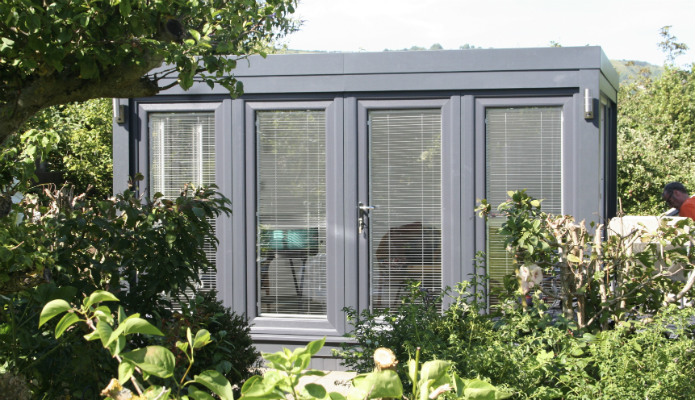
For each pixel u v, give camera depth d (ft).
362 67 21.80
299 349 5.67
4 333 11.94
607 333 12.06
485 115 21.63
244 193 22.56
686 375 11.54
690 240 13.97
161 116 22.91
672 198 24.50
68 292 10.98
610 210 28.22
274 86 22.15
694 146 63.67
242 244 22.58
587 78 20.93
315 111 22.35
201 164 22.79
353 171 22.03
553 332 12.23
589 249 17.46
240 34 13.58
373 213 22.17
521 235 13.91
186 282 14.99
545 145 21.43
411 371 5.83
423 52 21.53
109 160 48.88
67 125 43.70
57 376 12.29
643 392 11.08
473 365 11.52
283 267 22.58
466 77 21.39
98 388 12.32
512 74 21.22
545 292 14.33
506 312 13.85
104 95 12.05
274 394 5.61
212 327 15.48
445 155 21.74
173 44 11.32
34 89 11.44
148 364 5.75
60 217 13.84
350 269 22.09
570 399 11.35
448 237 21.77
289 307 22.56
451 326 13.65
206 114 22.74
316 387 5.61
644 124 67.72
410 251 22.00
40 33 10.52
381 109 21.97
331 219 22.21
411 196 21.97
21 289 10.91
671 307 12.19
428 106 21.79
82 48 11.07
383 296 22.13
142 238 14.46
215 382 5.88
